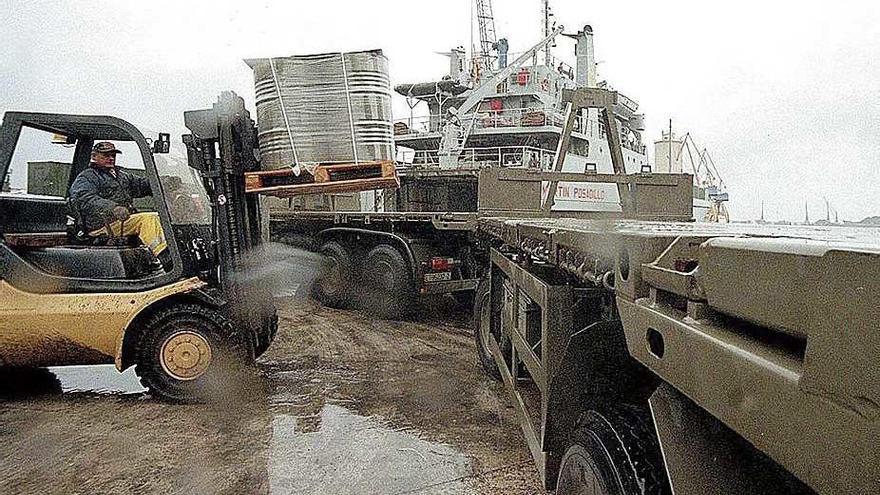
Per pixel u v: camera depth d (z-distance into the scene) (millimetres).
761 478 1229
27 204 5172
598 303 2543
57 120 4602
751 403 1004
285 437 4109
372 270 8438
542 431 2604
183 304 4789
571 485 2096
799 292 894
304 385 5254
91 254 4742
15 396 4992
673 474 1374
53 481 3512
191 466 3684
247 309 4957
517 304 3775
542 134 13078
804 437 867
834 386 805
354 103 4770
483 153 13617
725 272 1125
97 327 4547
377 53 4809
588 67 14758
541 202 5500
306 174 4863
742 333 1125
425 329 7602
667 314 1389
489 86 13664
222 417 4488
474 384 5281
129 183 5418
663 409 1470
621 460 1802
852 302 774
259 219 5551
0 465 3719
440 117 15203
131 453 3871
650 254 1510
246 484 3449
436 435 4141
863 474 756
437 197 10086
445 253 8273
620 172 5883
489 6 20938
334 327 7684
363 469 3621
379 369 5766
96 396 4984
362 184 4812
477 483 3436
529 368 3146
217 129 4824
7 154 4590
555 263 2498
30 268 4582
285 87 4832
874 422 737
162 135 5387
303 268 9570
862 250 763
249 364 5008
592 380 2332
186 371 4754
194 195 5430
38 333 4508
